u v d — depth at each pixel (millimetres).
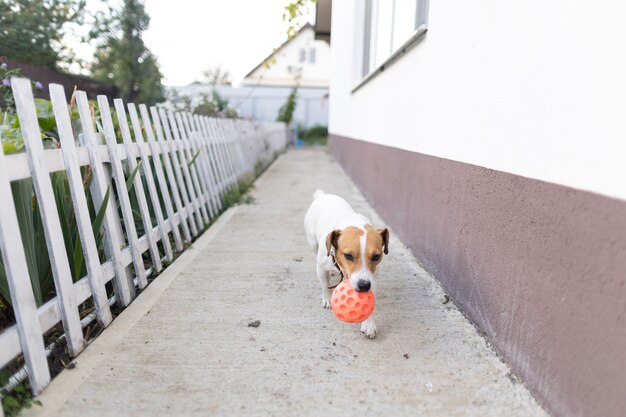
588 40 1638
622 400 1514
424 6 3799
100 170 2855
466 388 2127
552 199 1881
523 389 2115
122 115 3445
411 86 4082
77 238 2785
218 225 5262
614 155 1521
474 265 2711
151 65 9742
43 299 2695
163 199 4129
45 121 3318
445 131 3184
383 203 5504
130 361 2330
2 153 1946
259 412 1957
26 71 7121
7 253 1953
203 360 2354
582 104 1681
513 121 2207
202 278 3521
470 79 2727
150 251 3590
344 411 1967
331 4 12945
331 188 8016
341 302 2383
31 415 1904
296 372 2256
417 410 1975
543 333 1975
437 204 3389
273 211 6070
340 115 11414
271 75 32812
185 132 5219
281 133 17203
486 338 2566
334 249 2674
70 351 2342
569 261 1781
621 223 1498
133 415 1928
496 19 2371
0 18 7652
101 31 8852
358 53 8188
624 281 1494
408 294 3221
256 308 2992
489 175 2480
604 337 1593
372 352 2449
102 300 2678
